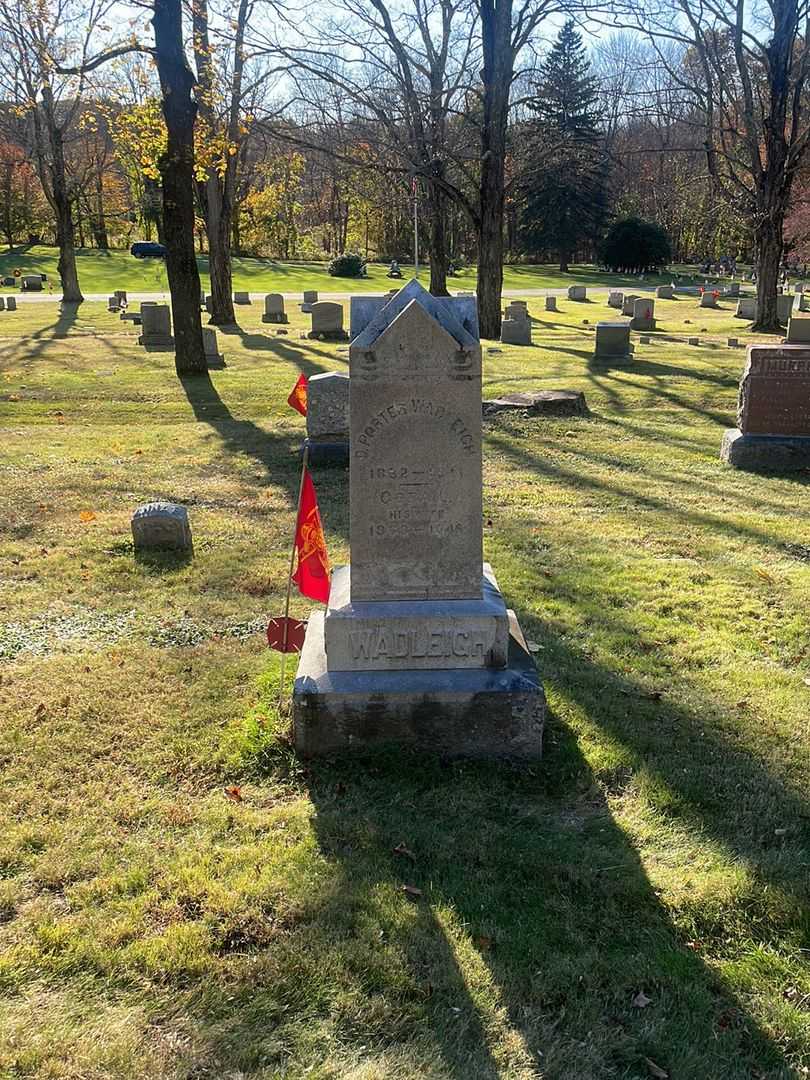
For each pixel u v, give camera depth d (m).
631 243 67.69
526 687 4.53
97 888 3.60
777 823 4.10
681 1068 2.82
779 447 11.36
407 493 4.60
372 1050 2.87
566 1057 2.85
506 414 14.88
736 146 35.12
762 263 31.03
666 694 5.35
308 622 5.42
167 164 17.55
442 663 4.67
